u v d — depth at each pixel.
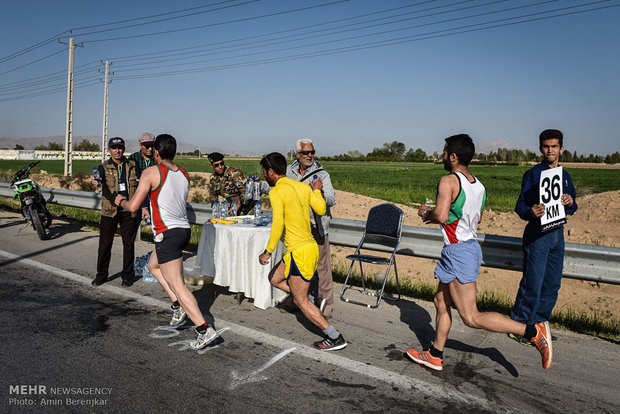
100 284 5.81
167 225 3.95
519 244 4.94
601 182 37.97
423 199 17.62
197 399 3.14
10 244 8.05
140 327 4.45
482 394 3.33
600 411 3.14
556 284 4.17
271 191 3.87
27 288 5.59
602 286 7.30
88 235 9.05
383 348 4.11
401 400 3.22
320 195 4.06
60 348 3.92
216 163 6.75
